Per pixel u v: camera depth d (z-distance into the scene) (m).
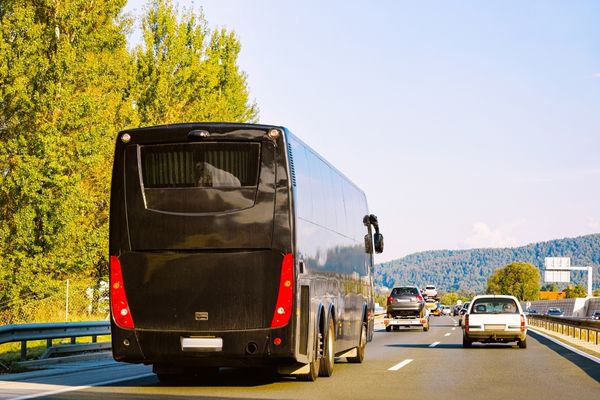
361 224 25.16
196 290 15.27
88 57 38.16
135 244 15.45
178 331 15.27
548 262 156.38
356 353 23.77
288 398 14.41
